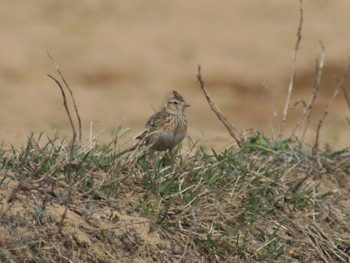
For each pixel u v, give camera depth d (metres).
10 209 11.45
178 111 16.86
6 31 52.62
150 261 12.02
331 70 49.38
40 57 49.03
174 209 13.16
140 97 44.09
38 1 58.72
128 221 12.44
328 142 20.62
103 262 11.49
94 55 50.56
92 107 40.78
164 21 57.94
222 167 15.10
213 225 13.34
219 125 37.59
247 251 13.09
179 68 49.66
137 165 14.20
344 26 57.81
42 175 12.69
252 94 45.75
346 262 13.95
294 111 42.06
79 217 12.02
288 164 16.48
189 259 12.44
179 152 16.36
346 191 16.31
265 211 14.33
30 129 21.28
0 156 13.20
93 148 14.45
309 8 61.22
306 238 14.13
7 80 44.78
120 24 56.56
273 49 53.09
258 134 17.81
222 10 60.59
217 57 51.53
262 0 62.22
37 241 11.13
